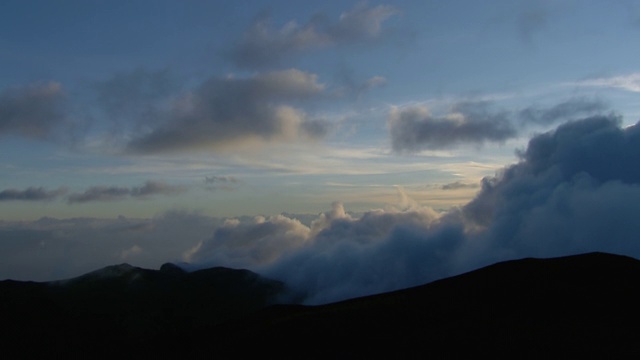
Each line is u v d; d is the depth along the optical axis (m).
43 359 130.25
